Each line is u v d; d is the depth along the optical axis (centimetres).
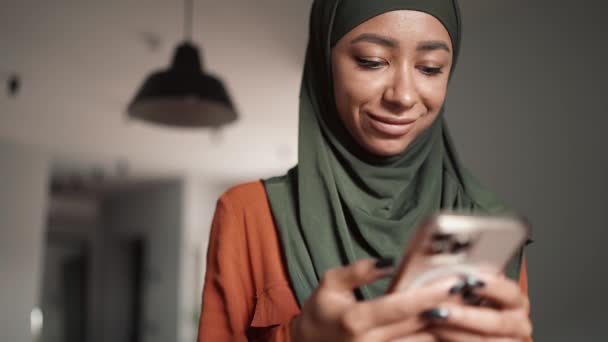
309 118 66
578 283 183
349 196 61
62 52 251
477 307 38
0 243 400
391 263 37
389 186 61
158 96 172
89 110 341
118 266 662
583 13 192
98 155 462
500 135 213
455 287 35
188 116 197
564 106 194
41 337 939
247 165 495
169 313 553
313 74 67
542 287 194
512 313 36
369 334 36
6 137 404
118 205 673
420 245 33
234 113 186
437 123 66
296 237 60
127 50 248
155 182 579
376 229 58
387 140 57
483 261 36
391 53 55
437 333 36
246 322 61
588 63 188
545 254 194
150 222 601
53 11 212
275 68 267
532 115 204
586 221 182
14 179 414
